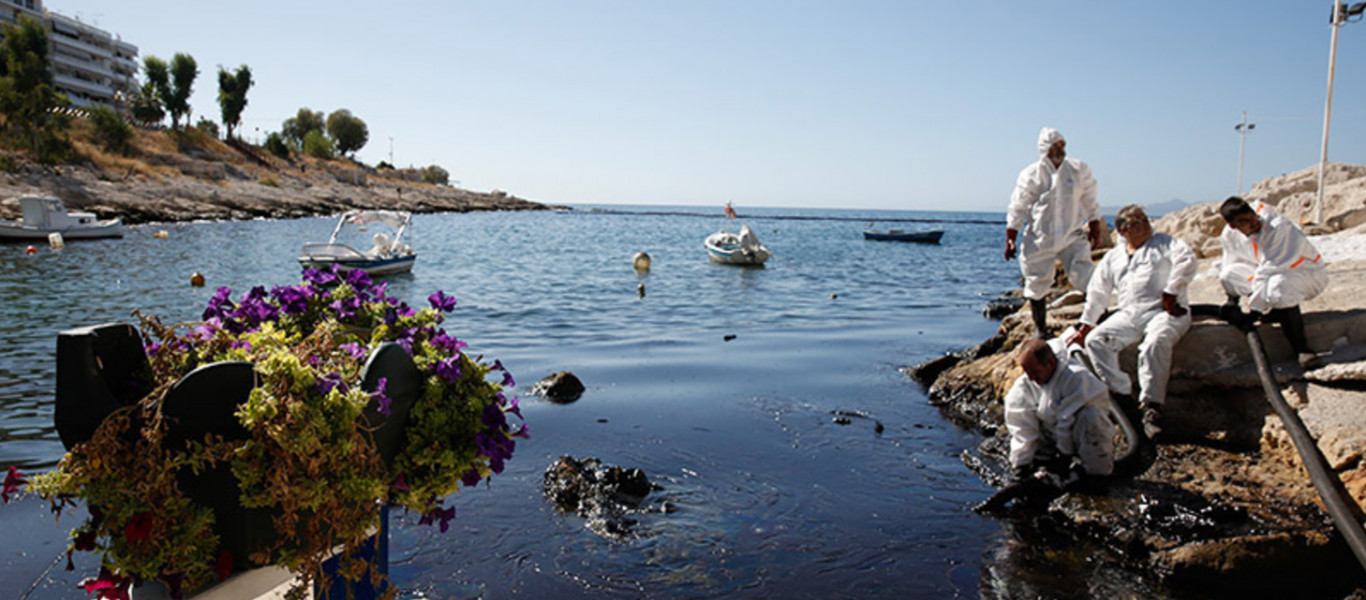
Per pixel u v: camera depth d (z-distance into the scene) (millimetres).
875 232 63969
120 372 2750
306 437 2438
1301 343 6879
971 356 11141
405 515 5922
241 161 97562
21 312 16750
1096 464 6211
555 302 20906
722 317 18203
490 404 3143
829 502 6363
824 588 4957
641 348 13703
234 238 44281
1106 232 18719
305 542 2621
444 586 4844
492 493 6391
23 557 4926
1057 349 7422
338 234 32125
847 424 8648
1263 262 6930
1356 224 14789
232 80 110812
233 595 2646
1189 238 16344
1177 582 5070
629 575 5055
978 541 5676
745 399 9758
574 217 132375
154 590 2695
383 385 2656
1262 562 4996
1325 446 5816
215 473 2514
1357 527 4973
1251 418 6801
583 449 7629
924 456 7570
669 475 6941
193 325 3094
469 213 121375
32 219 38812
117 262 29125
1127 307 7148
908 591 4945
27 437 7730
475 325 16578
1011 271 34625
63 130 66688
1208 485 6125
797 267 35250
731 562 5277
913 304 21156
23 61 71688
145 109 94562
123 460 2482
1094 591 4988
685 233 76500
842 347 13859
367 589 3088
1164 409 7160
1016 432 6645
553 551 5363
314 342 3020
